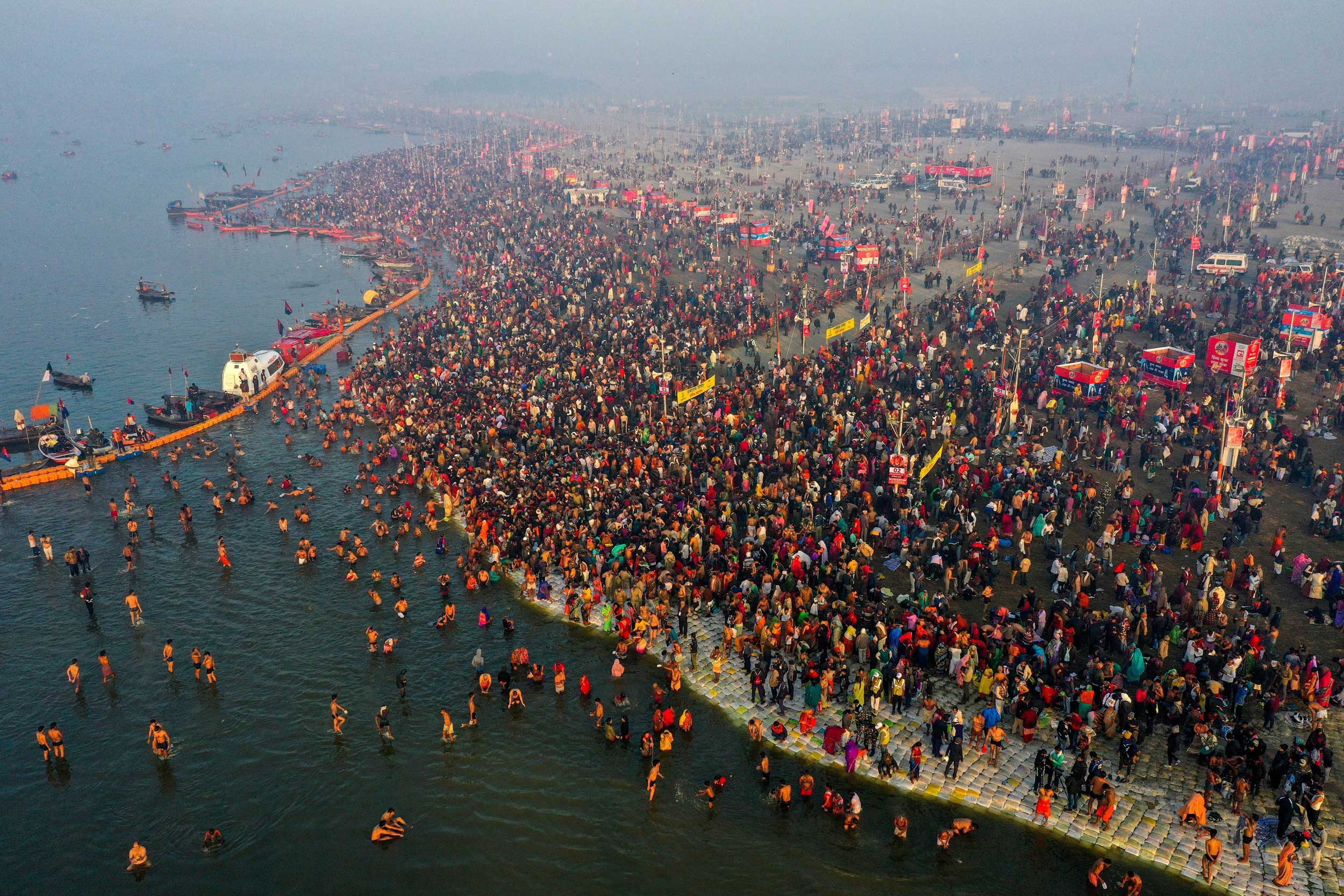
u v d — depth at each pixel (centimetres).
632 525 5103
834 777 3528
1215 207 15950
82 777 3734
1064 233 13612
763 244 13662
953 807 3322
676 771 3631
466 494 5941
